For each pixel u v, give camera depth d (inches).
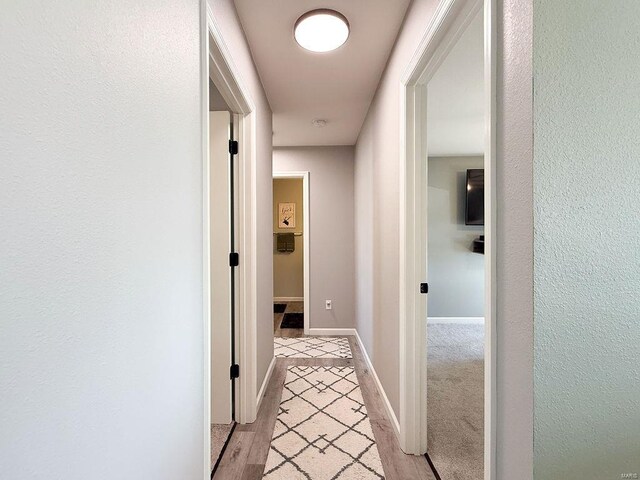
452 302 183.8
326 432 78.5
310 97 107.3
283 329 174.2
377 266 101.8
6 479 16.9
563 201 29.5
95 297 23.3
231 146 81.9
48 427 19.3
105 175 24.3
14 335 17.2
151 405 31.1
